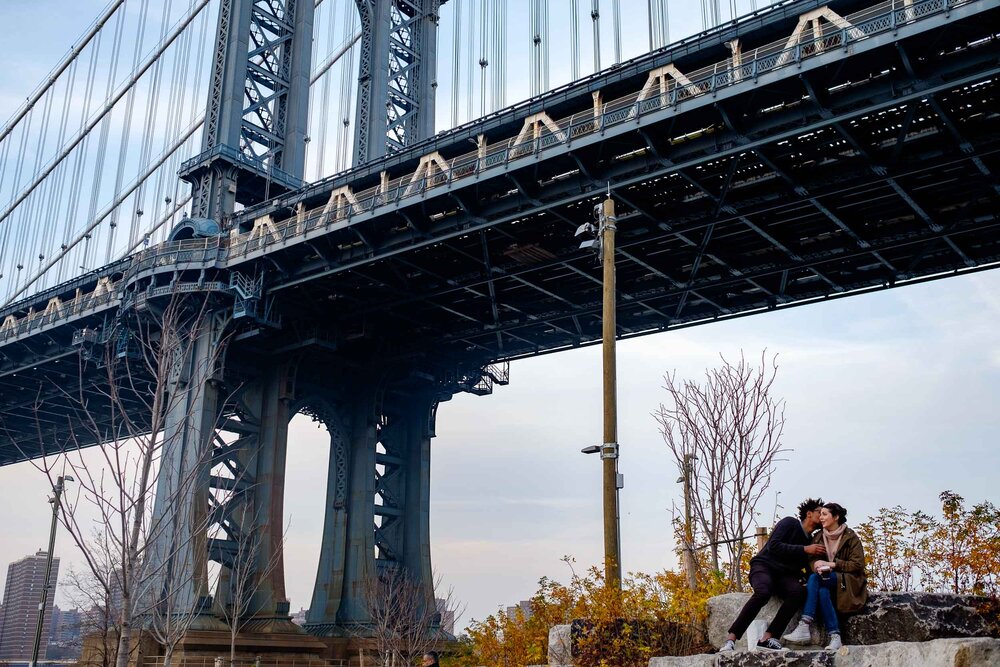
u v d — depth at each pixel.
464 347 71.88
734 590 20.06
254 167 66.94
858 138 42.56
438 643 64.62
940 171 44.97
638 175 46.31
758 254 55.28
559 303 63.56
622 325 67.38
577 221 51.28
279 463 65.19
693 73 44.28
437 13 77.38
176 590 27.64
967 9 36.16
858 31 39.06
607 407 18.42
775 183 46.66
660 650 16.39
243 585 58.06
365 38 72.62
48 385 83.62
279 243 59.06
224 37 69.38
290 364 67.06
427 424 76.75
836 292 58.97
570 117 47.31
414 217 53.66
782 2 42.00
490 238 54.31
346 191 57.16
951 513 17.02
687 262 57.03
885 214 50.75
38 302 77.25
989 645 11.09
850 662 12.02
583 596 20.00
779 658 12.47
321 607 68.19
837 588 12.70
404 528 73.56
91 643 54.31
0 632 197.12
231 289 61.12
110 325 67.38
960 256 53.28
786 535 13.31
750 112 43.56
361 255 56.97
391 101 73.06
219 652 56.12
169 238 65.00
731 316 63.44
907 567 17.50
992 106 40.84
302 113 70.06
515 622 27.00
